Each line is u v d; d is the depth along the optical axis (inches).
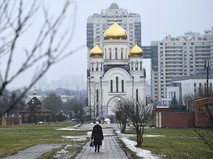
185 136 2886.3
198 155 1615.4
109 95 6889.8
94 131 1733.5
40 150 1838.1
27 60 350.3
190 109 4596.5
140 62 6943.9
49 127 4709.6
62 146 2059.5
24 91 341.1
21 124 5777.6
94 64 6973.4
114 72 6914.4
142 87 6889.8
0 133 3420.3
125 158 1491.1
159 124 4306.1
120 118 3585.1
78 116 6387.8
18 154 1659.7
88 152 1732.3
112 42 7062.0
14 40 346.9
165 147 1980.8
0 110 356.2
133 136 2979.8
